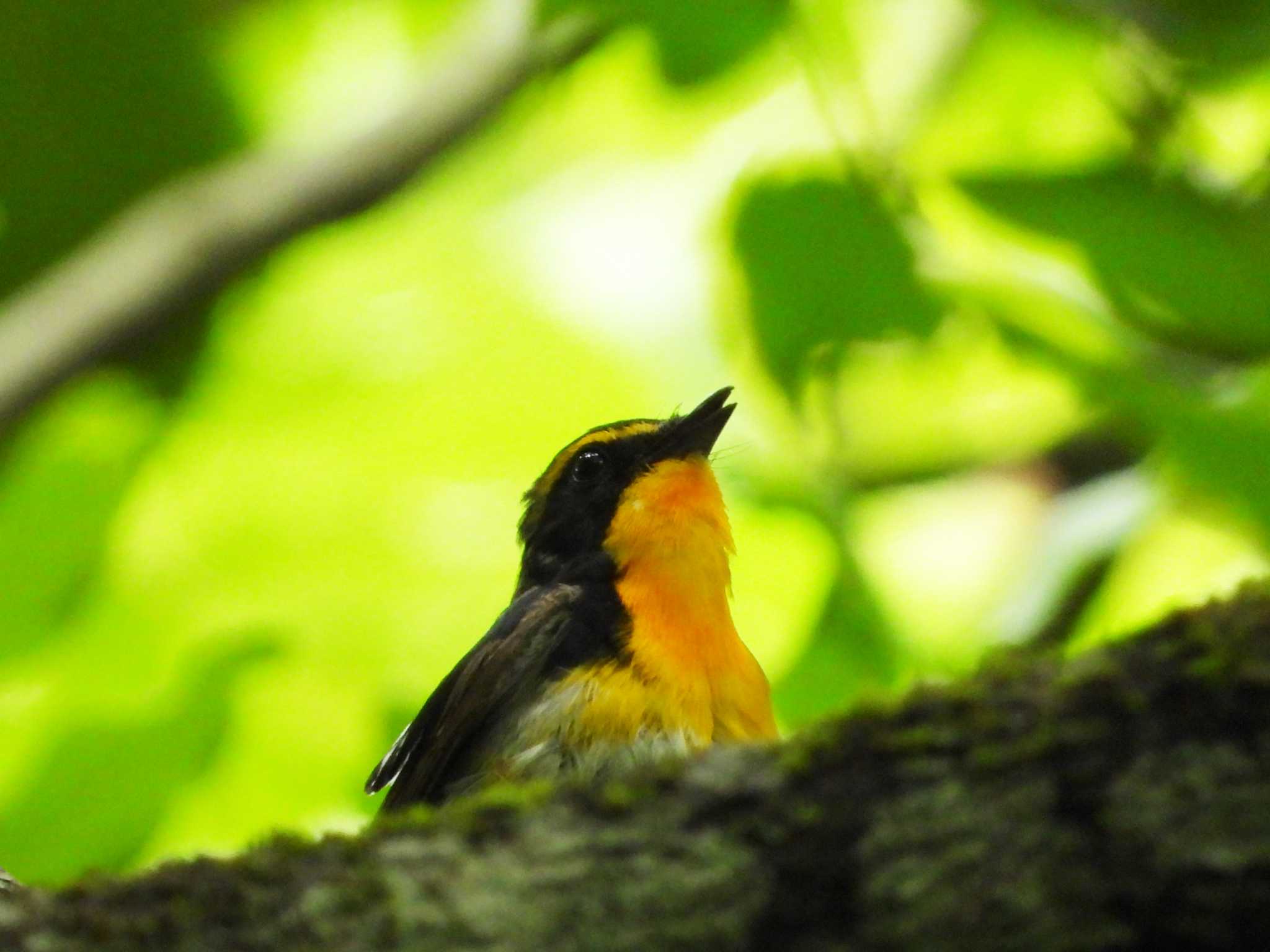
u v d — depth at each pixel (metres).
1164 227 8.99
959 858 4.43
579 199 12.73
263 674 11.27
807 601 10.89
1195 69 9.57
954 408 11.70
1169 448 8.89
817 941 4.51
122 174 14.88
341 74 14.37
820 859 4.52
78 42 13.95
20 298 14.52
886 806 4.50
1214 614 4.46
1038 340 8.85
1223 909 4.27
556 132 12.90
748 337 9.50
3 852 10.62
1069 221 9.05
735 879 4.54
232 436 12.48
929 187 9.30
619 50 12.19
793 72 10.84
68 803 10.66
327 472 12.12
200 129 14.69
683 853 4.58
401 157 13.24
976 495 11.66
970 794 4.45
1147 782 4.32
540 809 4.71
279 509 11.95
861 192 8.84
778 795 4.59
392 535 11.86
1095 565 10.22
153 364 13.98
